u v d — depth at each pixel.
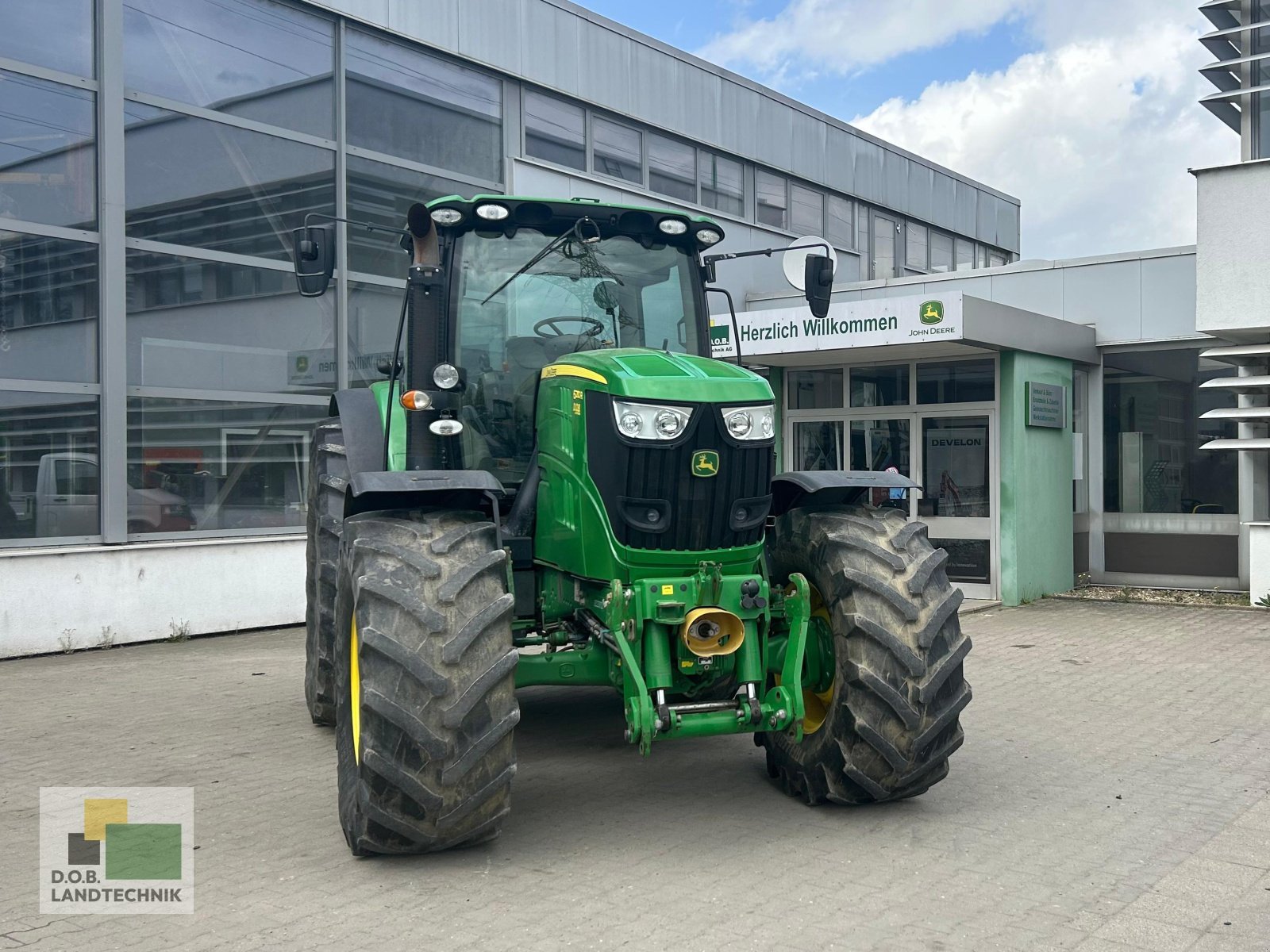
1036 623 9.98
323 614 6.04
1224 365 11.53
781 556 4.94
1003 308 10.81
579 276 5.20
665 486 4.24
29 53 9.03
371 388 6.12
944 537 11.70
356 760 4.11
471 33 12.19
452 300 5.05
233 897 3.80
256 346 10.45
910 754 4.34
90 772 5.43
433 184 11.94
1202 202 10.40
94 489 9.34
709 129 15.27
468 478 4.24
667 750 5.81
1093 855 4.11
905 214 19.27
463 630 3.84
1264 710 6.48
